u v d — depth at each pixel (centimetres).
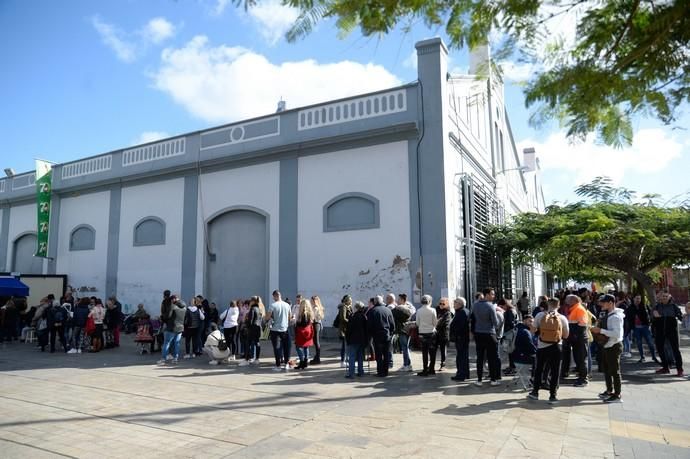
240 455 524
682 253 1502
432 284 1411
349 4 234
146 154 2031
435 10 245
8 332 1689
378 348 996
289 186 1670
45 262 2309
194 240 1858
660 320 1026
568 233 1495
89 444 566
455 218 1549
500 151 2459
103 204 2150
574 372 1043
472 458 511
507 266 1909
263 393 833
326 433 600
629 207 1584
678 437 584
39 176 2283
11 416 689
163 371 1071
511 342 1010
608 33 222
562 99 236
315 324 1169
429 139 1473
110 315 1547
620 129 243
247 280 1738
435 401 768
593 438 579
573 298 936
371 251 1507
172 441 575
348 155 1587
